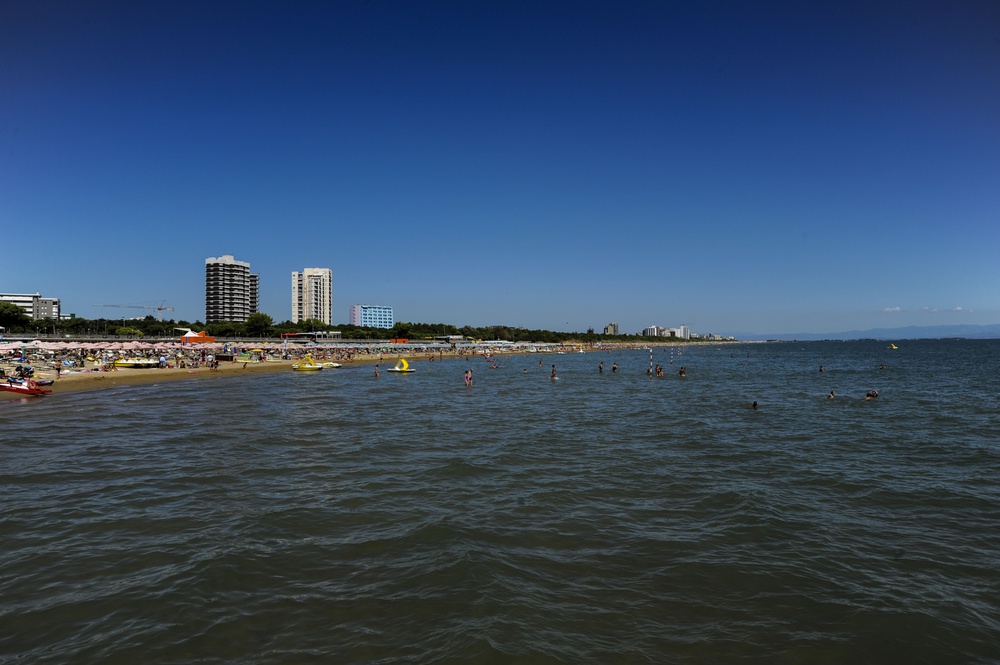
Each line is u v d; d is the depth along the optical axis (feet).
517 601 39.78
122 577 43.42
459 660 32.55
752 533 53.83
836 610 39.14
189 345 432.66
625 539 52.03
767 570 45.44
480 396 183.32
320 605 39.14
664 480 73.00
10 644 34.22
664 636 35.65
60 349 305.94
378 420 126.21
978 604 40.29
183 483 70.79
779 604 39.91
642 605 39.58
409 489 68.28
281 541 50.98
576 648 34.09
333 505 61.72
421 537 51.98
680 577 44.04
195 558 47.06
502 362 469.57
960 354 590.14
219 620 37.01
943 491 68.23
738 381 246.27
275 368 321.73
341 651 33.50
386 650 33.63
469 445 96.58
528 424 121.08
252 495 65.57
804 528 55.31
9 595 40.50
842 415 134.10
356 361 437.17
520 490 68.08
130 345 330.34
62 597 40.19
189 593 40.73
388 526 55.06
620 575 44.37
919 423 121.19
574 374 303.48
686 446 96.02
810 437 104.58
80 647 33.88
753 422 123.54
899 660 33.50
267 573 44.19
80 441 98.43
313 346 499.51
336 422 122.52
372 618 37.37
